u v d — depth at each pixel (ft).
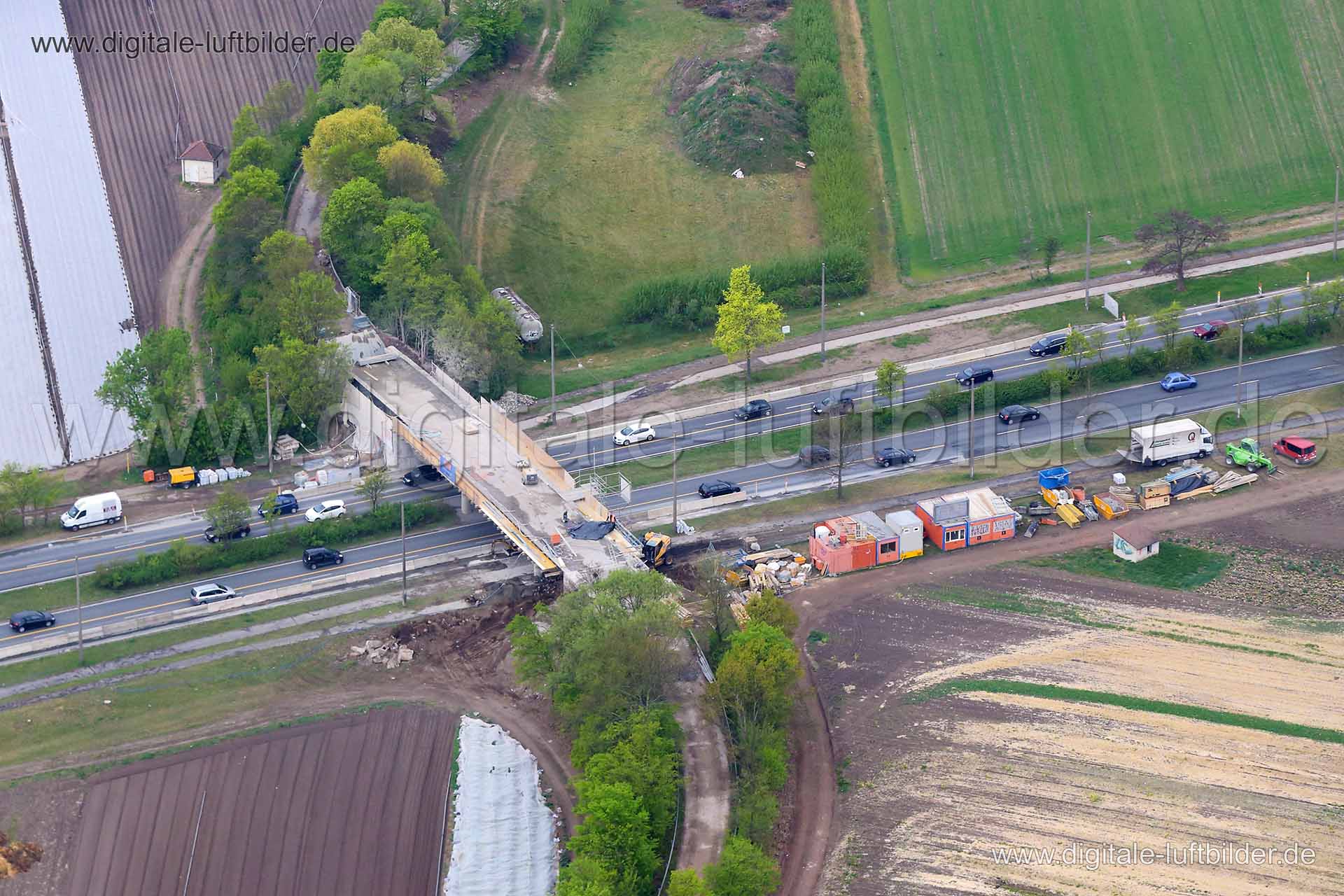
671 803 538.88
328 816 565.12
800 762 578.25
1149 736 581.94
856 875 529.45
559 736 604.08
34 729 599.16
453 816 564.71
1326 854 529.86
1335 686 605.73
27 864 549.13
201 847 553.64
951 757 577.02
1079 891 518.78
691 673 609.83
